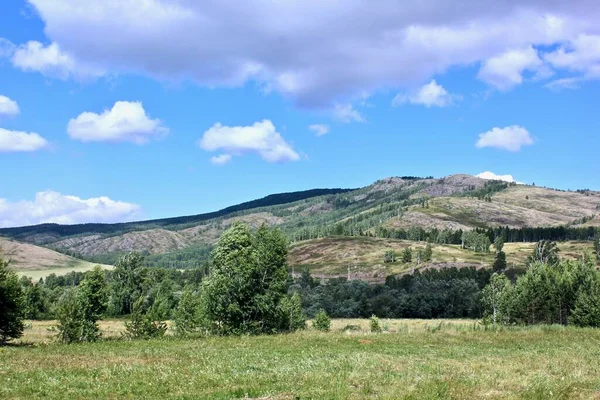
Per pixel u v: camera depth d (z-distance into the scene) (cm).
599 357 2945
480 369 2439
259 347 3425
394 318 13000
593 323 5831
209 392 1838
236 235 5144
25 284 13125
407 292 14088
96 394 1847
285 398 1700
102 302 4956
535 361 2750
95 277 4966
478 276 15812
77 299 4894
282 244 5903
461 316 12888
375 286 14700
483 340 3966
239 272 4959
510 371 2391
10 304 4522
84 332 4756
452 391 1806
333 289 14562
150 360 2778
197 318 5553
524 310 7381
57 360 2794
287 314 5747
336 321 11044
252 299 4991
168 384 2027
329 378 2108
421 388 1845
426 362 2667
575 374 2272
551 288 7238
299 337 4156
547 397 1758
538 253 16575
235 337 4381
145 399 1738
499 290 8300
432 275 15950
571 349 3375
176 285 15212
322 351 3152
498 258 18025
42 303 12069
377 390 1853
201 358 2856
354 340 3872
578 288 6956
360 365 2505
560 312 7094
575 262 7506
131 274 12288
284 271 5881
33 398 1784
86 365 2584
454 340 3941
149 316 5109
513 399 1700
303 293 14075
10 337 4891
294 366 2509
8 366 2538
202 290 5300
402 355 2997
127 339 4772
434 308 12988
